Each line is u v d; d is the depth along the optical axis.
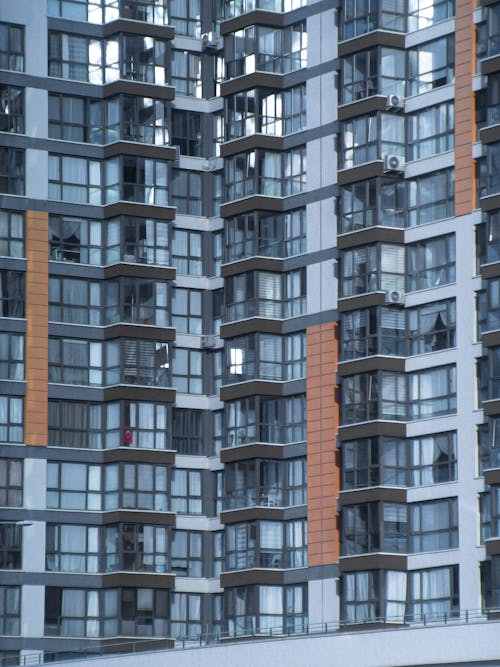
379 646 145.00
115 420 169.38
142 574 166.88
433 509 156.38
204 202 175.62
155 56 174.38
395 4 163.88
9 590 165.50
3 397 167.88
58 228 171.12
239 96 171.38
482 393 154.88
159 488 169.00
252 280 167.88
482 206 155.00
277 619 163.50
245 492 166.00
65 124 172.38
